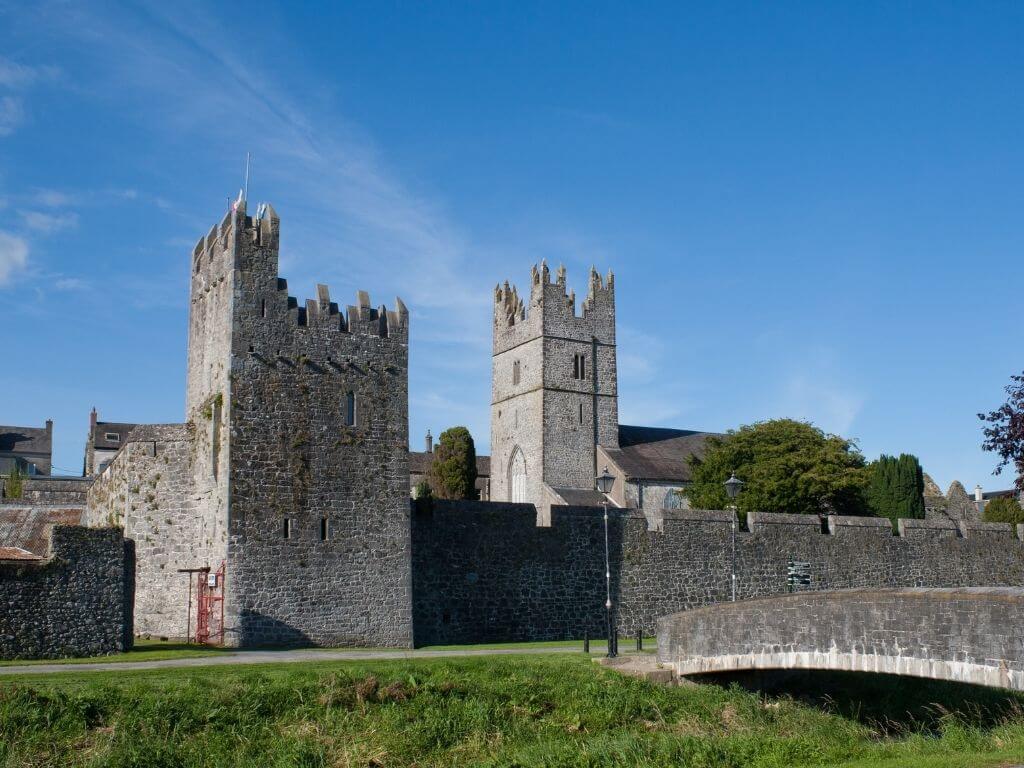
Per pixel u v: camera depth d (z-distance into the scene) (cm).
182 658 3547
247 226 4459
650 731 2995
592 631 5222
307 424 4450
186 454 4569
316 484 4428
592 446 10362
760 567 5666
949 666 2425
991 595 2331
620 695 3172
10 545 4494
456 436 9650
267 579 4269
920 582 6119
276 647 4219
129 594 3738
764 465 7600
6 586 3441
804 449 7731
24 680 2808
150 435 4588
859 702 3397
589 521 5306
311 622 4325
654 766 2630
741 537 5653
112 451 11669
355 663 3366
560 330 10444
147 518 4522
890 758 2427
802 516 5844
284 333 4462
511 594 5050
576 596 5209
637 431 10975
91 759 2512
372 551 4494
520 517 5141
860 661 2681
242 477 4284
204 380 4600
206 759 2609
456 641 4869
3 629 3412
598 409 10475
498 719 2998
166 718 2695
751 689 3384
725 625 3178
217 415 4400
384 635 4456
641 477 9681
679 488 9844
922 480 8238
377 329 4672
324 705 2897
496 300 11206
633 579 5369
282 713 2845
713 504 7644
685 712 3128
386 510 4553
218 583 4241
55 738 2564
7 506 4931
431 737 2850
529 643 4841
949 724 2841
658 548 5456
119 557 3641
